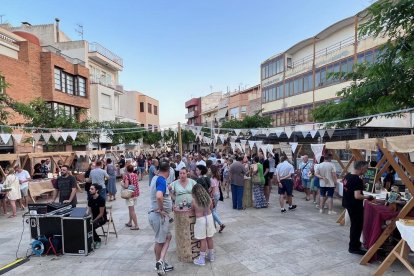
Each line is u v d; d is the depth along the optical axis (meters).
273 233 7.38
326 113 12.02
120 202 12.60
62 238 6.36
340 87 23.86
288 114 31.03
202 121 66.50
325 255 5.92
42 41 31.05
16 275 5.46
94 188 6.99
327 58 25.36
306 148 20.42
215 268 5.50
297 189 13.96
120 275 5.36
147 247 6.75
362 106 10.20
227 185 12.99
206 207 5.62
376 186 7.95
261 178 10.38
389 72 8.88
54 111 17.86
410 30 8.09
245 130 15.57
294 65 31.77
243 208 10.36
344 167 10.31
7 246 7.06
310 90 27.62
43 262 6.00
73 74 25.28
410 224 4.62
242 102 42.84
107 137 26.56
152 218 5.31
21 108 13.49
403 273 5.03
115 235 7.62
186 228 5.81
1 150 16.39
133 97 47.25
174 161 14.54
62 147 22.61
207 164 10.38
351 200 5.95
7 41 19.34
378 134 14.27
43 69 21.89
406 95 8.98
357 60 22.08
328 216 8.98
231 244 6.70
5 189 10.18
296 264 5.55
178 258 5.97
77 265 5.82
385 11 7.96
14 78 19.31
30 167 16.39
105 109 31.55
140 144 37.66
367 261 5.44
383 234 5.36
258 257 5.94
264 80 35.81
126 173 8.38
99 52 32.12
